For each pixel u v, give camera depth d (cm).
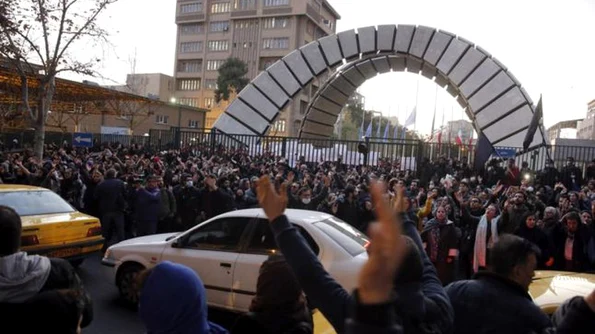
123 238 880
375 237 93
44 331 208
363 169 1516
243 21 7681
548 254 646
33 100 2494
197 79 8225
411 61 2392
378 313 91
